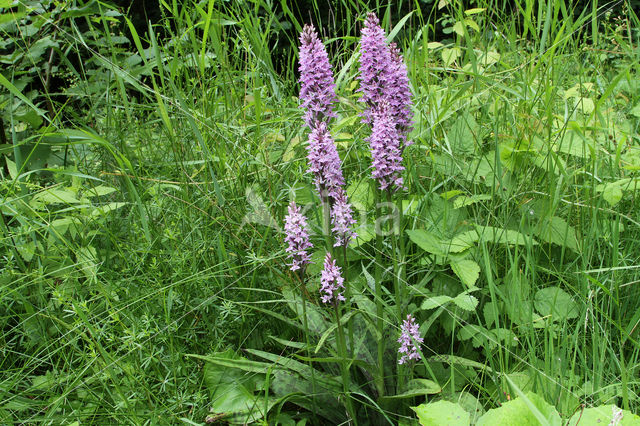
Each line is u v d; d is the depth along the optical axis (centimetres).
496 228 234
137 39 254
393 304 227
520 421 147
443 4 317
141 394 191
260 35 320
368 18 183
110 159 305
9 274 226
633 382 174
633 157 267
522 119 271
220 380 200
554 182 246
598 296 214
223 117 297
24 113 300
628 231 245
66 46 349
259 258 211
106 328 208
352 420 194
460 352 223
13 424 190
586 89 315
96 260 231
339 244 177
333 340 206
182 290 220
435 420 153
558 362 188
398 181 183
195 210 248
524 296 214
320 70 179
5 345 211
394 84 188
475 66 274
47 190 239
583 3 597
